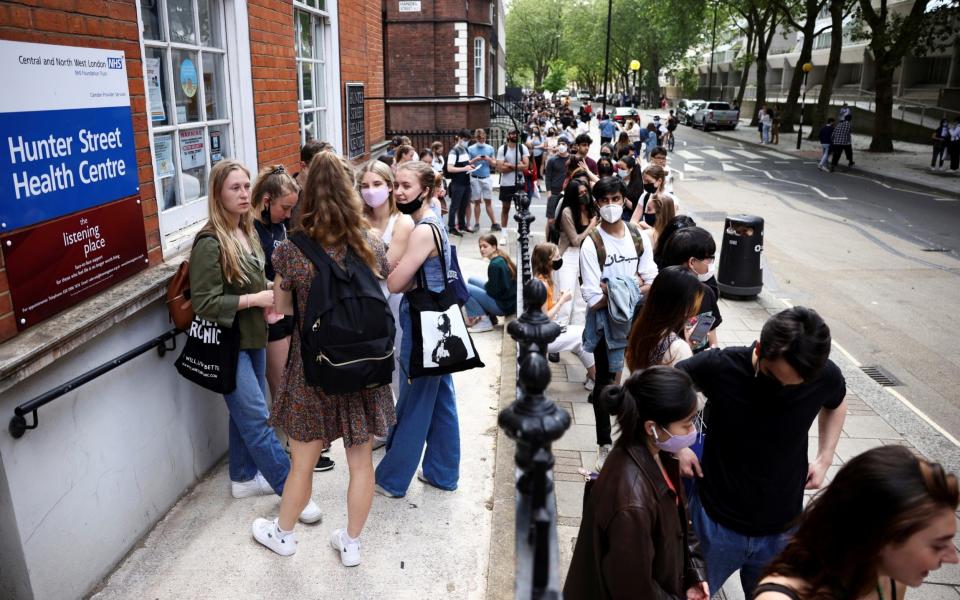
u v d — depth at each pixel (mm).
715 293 4277
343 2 8211
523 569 1434
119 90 3430
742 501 2611
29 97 2744
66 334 2756
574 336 5617
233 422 3850
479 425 5000
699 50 76562
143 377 3535
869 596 1693
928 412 6020
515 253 10414
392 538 3623
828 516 1647
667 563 2160
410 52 21281
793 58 55594
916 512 1529
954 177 21672
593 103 89375
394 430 3971
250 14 5324
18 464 2631
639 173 8820
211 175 3432
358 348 2889
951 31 24922
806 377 2340
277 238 4359
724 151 32188
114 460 3275
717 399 2568
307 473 3279
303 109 7055
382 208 4281
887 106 28109
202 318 3420
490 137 23703
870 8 26938
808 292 9656
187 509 3832
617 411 2139
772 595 1672
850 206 17141
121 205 3453
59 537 2877
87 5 3166
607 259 4508
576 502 4277
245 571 3318
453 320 3695
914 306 9070
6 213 2625
